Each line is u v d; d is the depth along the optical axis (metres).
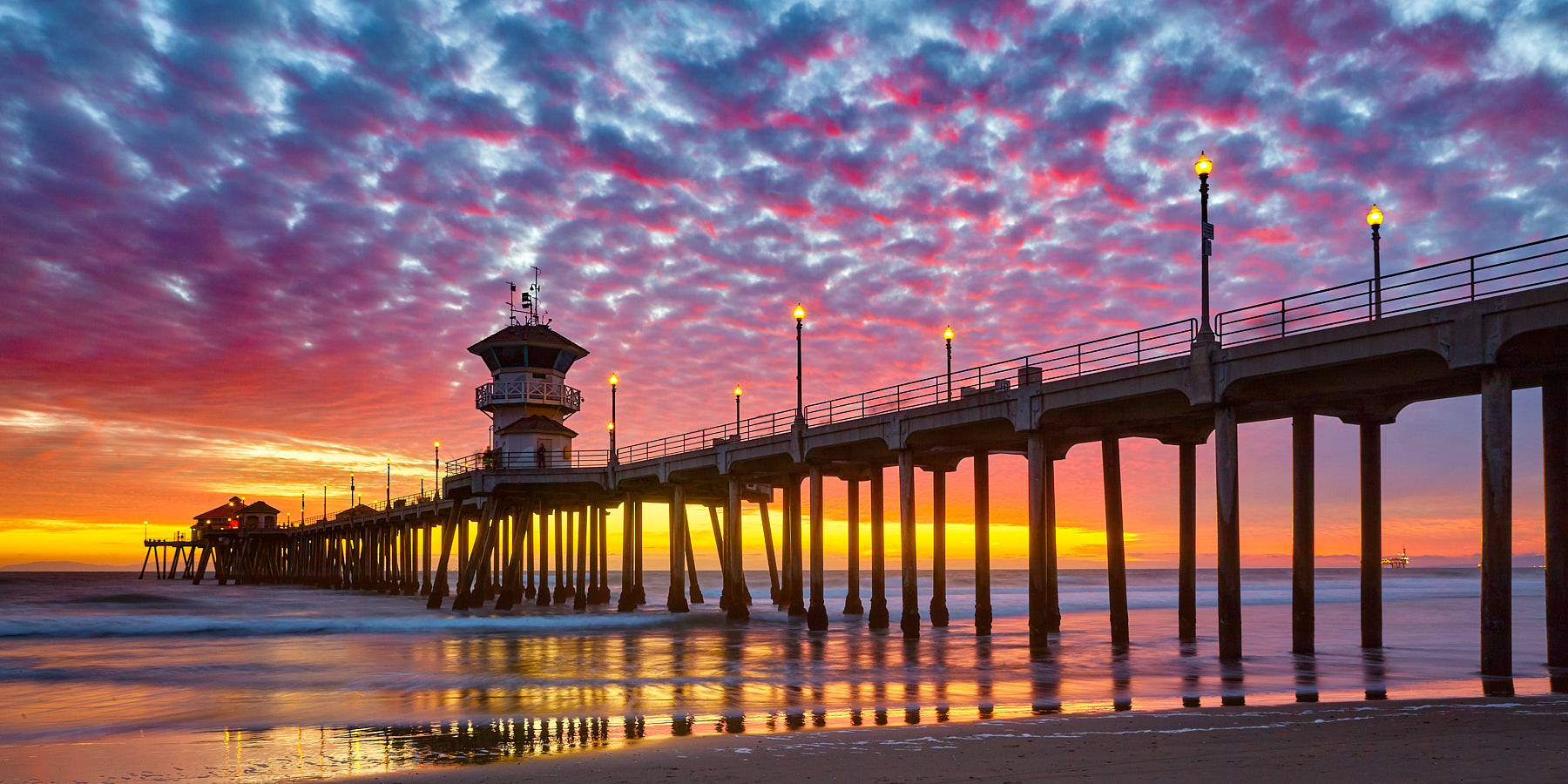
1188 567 38.53
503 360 77.56
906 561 42.28
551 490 71.44
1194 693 24.62
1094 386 33.28
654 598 102.50
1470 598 96.50
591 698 26.42
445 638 48.94
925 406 40.88
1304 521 32.69
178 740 20.72
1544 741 14.87
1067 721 18.38
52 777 16.62
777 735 17.86
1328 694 23.83
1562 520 25.30
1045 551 38.03
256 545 176.38
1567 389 25.44
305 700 27.19
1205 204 30.02
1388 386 27.23
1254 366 28.25
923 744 16.31
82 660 38.59
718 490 70.12
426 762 17.44
